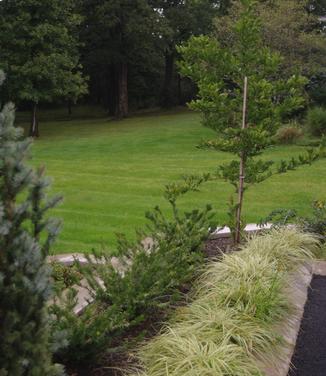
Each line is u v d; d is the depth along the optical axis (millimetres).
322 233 6375
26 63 22906
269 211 8617
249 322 3848
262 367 3436
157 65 36031
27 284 2197
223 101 5996
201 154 15828
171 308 4242
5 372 2170
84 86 25484
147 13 29875
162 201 9523
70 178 12234
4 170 2264
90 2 30844
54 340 2512
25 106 39688
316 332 4172
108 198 9875
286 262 5293
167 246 4594
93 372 3299
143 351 3475
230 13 21797
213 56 5988
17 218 2291
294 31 19969
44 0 23109
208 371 3102
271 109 6000
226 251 5609
